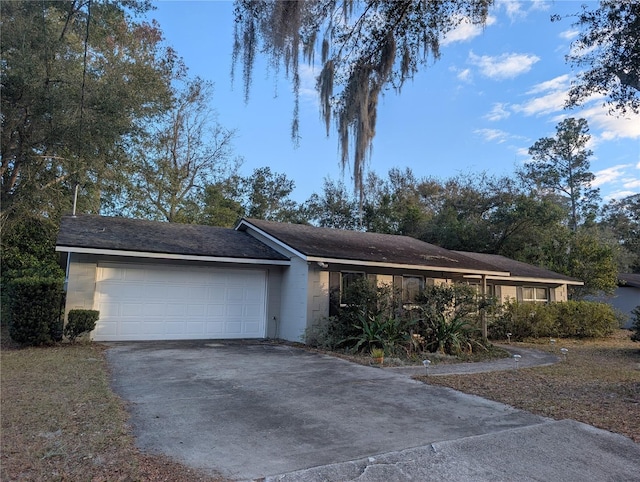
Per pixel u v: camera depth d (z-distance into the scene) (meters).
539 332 16.64
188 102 27.31
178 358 9.34
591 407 6.12
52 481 3.55
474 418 5.61
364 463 4.10
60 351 9.49
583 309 17.42
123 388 6.71
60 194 17.30
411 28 6.77
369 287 12.11
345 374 8.24
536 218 26.45
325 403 6.21
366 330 11.08
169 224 14.94
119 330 11.63
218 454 4.25
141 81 19.03
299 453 4.33
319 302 12.66
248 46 6.48
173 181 26.30
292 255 13.30
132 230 13.11
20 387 6.37
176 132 27.16
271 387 7.07
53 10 15.36
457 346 11.62
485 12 6.59
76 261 11.18
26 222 17.61
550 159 43.38
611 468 4.21
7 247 17.39
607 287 22.08
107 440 4.44
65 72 14.89
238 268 13.30
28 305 9.98
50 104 14.27
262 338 13.33
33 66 13.73
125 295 11.77
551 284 19.77
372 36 6.82
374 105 7.21
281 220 34.44
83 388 6.42
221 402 6.11
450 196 35.03
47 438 4.43
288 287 13.45
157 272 12.21
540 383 7.87
